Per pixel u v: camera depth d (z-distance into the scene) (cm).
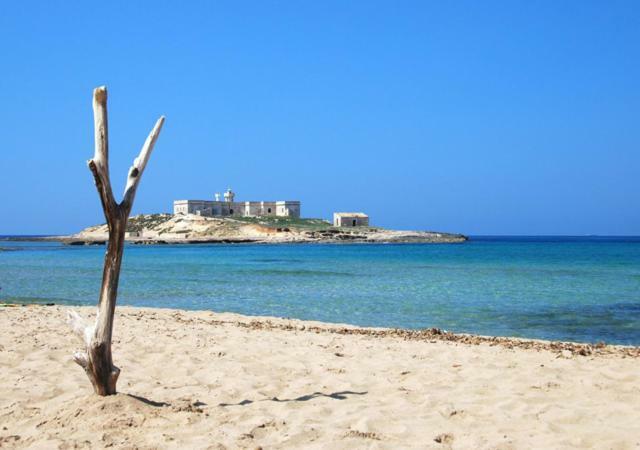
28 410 764
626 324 2011
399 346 1316
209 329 1534
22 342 1218
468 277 4147
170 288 3406
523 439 674
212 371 1014
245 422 709
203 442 635
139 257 8088
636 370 1045
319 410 767
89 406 721
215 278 4184
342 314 2288
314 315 2264
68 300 2727
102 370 742
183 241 16075
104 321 740
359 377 986
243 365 1059
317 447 630
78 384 901
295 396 857
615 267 5266
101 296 741
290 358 1138
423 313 2302
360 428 689
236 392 872
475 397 859
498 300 2723
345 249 11862
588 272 4603
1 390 866
